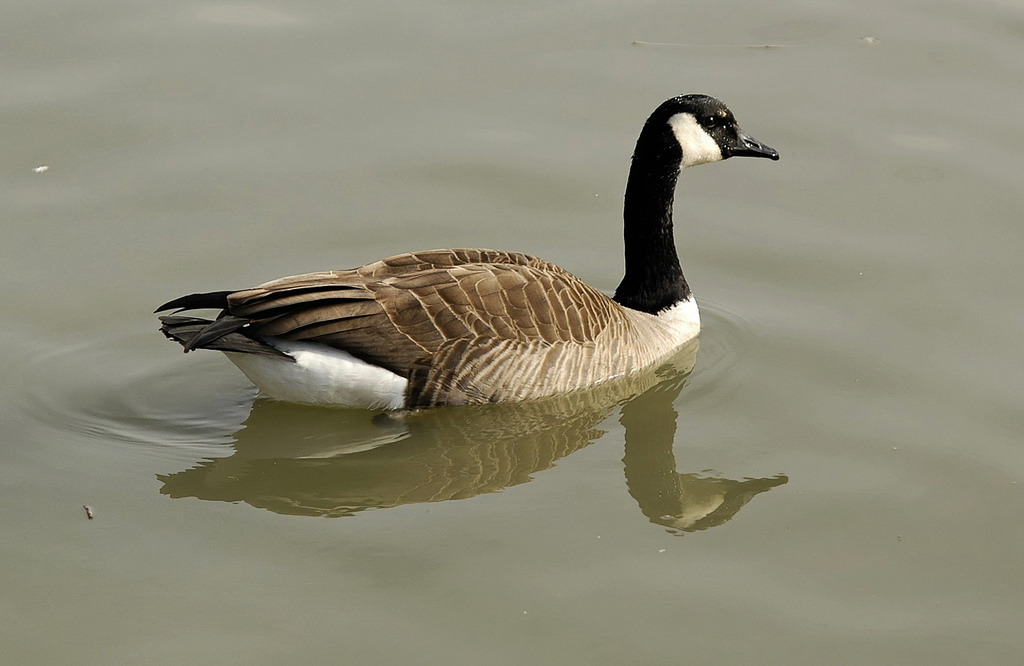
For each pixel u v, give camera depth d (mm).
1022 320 14969
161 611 10695
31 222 16594
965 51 19859
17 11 20531
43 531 11672
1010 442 13117
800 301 15727
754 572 11375
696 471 12938
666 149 15109
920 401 13836
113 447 13070
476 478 12844
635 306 15461
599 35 20375
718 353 15055
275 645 10336
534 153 18078
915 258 16156
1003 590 11109
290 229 16688
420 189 17484
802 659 10328
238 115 18578
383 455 13234
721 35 20359
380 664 10156
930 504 12258
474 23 20656
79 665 10094
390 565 11336
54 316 15078
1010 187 17156
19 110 18406
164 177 17469
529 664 10211
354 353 13164
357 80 19312
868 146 18078
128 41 19922
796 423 13656
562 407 14156
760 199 17531
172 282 15711
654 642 10484
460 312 13391
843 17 20781
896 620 10773
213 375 14398
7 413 13500
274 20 20594
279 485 12641
